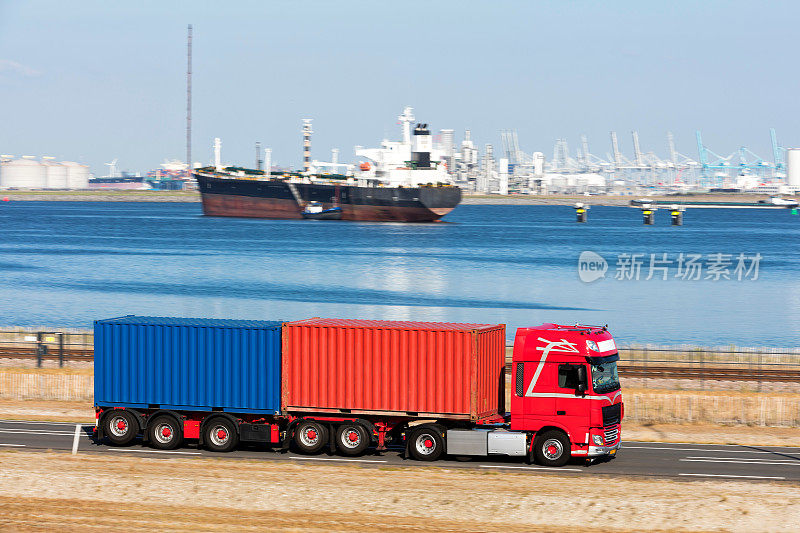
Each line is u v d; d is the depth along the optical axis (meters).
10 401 74.06
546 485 46.38
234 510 42.03
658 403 68.25
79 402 74.12
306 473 48.69
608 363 51.84
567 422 50.81
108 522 40.31
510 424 51.72
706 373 83.69
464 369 51.47
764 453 56.38
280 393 53.84
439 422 52.88
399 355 52.22
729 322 156.00
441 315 163.88
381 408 52.50
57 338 104.75
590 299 190.38
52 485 45.72
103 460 51.62
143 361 55.38
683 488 45.75
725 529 39.75
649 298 192.62
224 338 54.25
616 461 53.38
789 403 66.75
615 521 40.59
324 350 53.12
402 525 39.97
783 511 41.81
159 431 55.16
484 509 42.03
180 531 39.16
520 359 51.47
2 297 192.00
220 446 54.59
